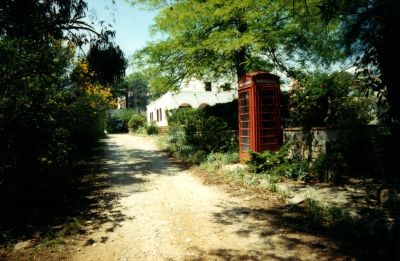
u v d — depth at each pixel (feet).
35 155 23.20
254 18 33.65
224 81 64.28
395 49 15.21
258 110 34.14
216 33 40.52
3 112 20.77
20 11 26.11
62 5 28.99
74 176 34.65
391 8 13.85
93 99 54.70
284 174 27.81
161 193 26.99
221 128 45.85
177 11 43.16
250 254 14.51
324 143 27.43
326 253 14.03
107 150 61.31
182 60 49.44
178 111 72.02
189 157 44.80
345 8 16.61
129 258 14.78
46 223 19.83
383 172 25.75
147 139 85.46
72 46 39.70
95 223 19.77
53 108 27.94
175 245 16.01
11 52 22.62
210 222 19.10
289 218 18.74
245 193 24.77
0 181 20.74
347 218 16.99
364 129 27.20
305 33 33.12
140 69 50.34
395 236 12.59
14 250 15.96
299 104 31.58
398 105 16.62
